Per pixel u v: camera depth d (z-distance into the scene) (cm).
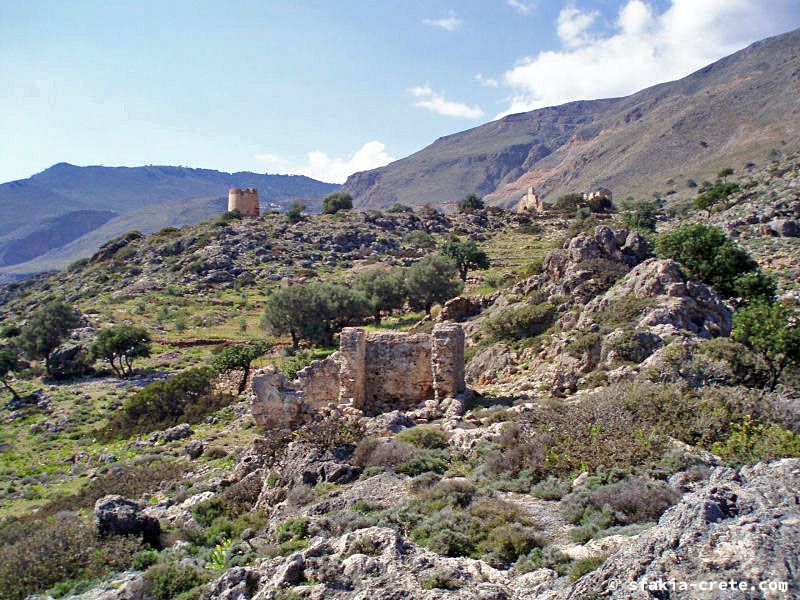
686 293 3378
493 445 1903
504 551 1263
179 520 2138
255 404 2873
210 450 3853
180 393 5850
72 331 10281
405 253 14812
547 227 17262
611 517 1325
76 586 1650
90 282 15300
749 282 4222
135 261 16288
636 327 3097
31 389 8194
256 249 15325
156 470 3512
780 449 1560
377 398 3088
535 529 1351
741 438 1658
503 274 10194
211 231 16788
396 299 9231
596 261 4391
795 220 7769
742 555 827
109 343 8388
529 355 3716
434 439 2077
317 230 16975
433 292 8981
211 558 1688
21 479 4619
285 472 2100
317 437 2142
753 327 2681
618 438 1686
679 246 4541
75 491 3994
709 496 968
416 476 1788
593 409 1936
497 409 2420
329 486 1886
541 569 1139
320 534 1492
